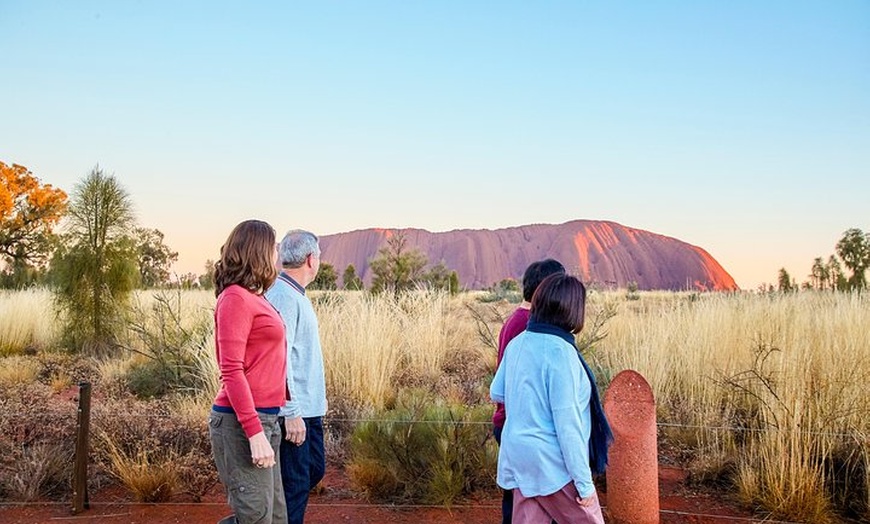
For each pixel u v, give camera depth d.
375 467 5.25
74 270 11.80
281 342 3.23
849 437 5.18
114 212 12.19
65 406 6.91
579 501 2.90
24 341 12.21
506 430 3.11
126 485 5.27
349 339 8.44
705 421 6.22
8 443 5.55
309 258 3.93
